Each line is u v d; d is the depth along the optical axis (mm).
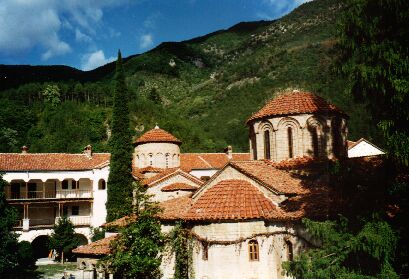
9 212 35375
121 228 24109
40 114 110812
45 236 52750
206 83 180000
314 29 165750
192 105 149875
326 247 17438
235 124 115250
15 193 53500
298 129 28203
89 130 100250
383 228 15289
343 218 17234
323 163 26641
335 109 28328
